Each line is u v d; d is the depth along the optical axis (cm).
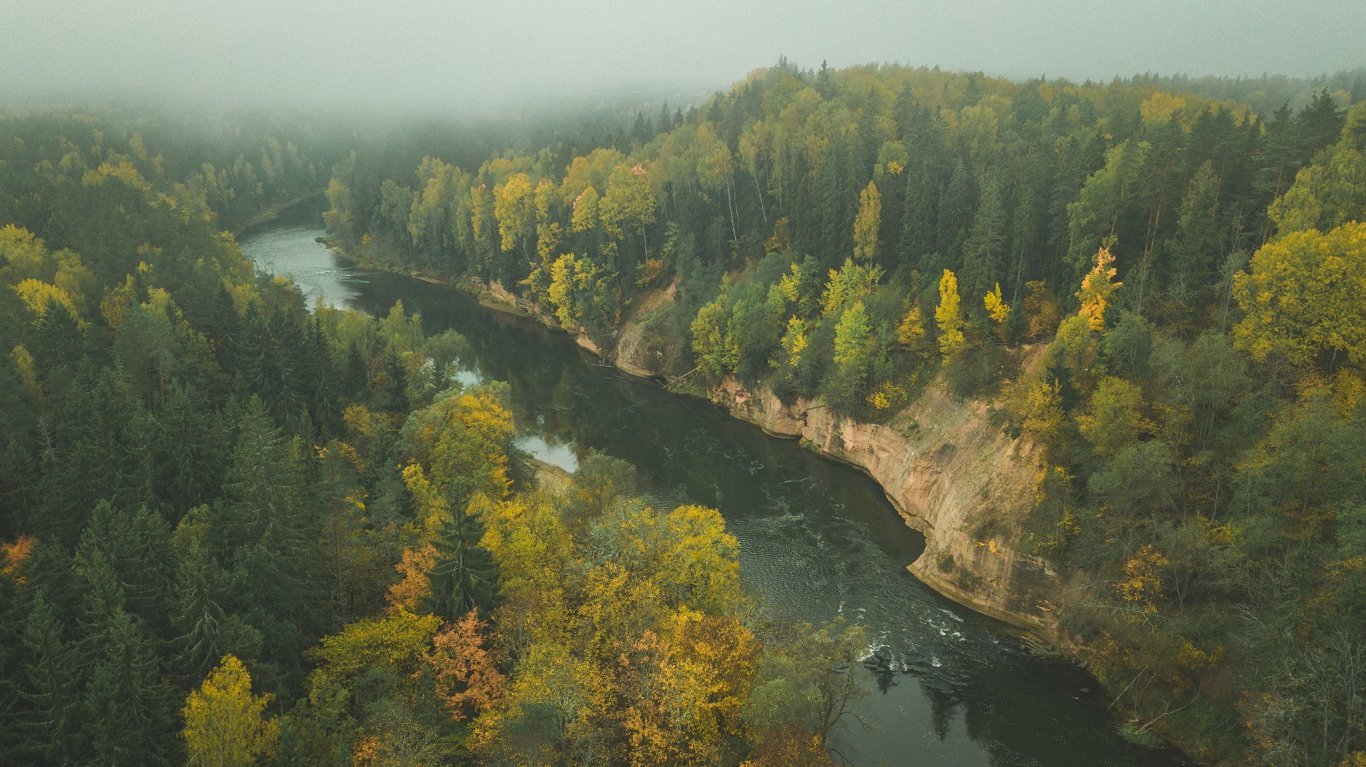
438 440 8700
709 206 15750
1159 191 8919
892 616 7762
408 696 5256
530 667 5216
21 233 13212
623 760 5006
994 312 9788
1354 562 5125
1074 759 5991
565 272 16675
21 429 7044
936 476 9494
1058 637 7306
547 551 6594
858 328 10869
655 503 10050
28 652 4625
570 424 12912
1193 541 6250
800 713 4959
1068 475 7638
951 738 6203
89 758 4362
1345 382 6569
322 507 6291
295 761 4294
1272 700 5219
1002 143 14200
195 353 9300
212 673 4612
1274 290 6844
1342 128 8544
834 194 12756
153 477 6494
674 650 5297
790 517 9775
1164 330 8006
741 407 13175
